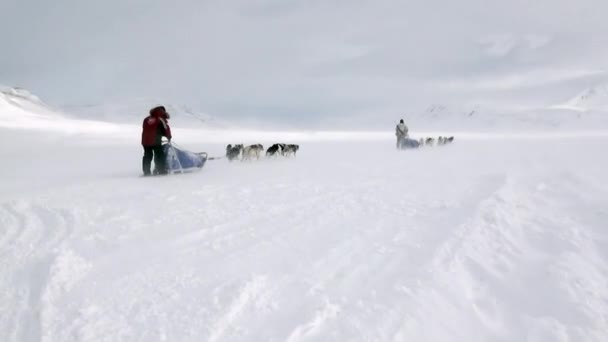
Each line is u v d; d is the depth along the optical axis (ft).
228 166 33.47
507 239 12.06
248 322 7.17
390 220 14.12
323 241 11.73
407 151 52.31
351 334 6.80
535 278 9.45
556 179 22.54
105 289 8.31
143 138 26.66
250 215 14.75
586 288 8.95
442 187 20.95
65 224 13.07
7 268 9.32
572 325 7.52
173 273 9.19
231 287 8.38
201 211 15.29
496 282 9.21
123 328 6.87
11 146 69.26
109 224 13.19
